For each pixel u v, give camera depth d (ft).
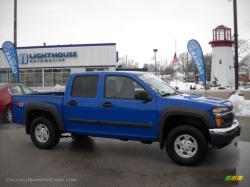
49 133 26.76
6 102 41.70
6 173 20.70
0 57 140.05
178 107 21.36
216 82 144.05
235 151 25.23
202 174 19.88
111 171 20.90
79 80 25.36
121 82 23.72
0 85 42.91
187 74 252.83
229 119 21.68
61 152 26.03
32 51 137.69
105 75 24.34
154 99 22.26
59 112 25.89
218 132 20.45
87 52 132.05
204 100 21.91
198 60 51.57
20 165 22.45
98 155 24.94
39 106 26.66
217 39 152.05
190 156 21.40
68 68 134.51
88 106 24.48
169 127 22.71
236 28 52.90
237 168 20.92
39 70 137.59
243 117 43.86
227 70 149.79
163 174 20.07
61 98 25.91
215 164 21.85
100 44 130.72
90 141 29.96
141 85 22.88
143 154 25.05
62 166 22.16
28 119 27.91
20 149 27.25
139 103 22.65
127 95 23.30
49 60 135.85
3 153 25.86
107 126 23.88
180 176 19.61
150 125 22.27
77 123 25.14
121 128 23.39
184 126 21.57
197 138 21.08
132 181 18.92
